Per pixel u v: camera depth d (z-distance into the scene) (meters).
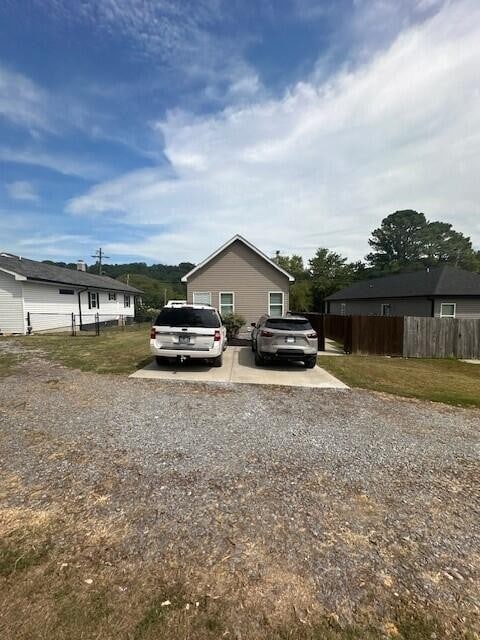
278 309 17.27
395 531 2.68
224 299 17.30
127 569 2.20
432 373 9.67
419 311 21.66
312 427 4.95
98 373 8.08
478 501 3.15
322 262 45.12
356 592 2.08
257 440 4.39
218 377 8.07
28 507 2.83
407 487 3.36
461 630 1.85
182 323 8.54
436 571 2.28
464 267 59.28
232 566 2.26
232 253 17.16
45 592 1.99
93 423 4.80
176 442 4.23
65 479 3.29
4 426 4.62
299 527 2.69
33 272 18.50
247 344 14.80
